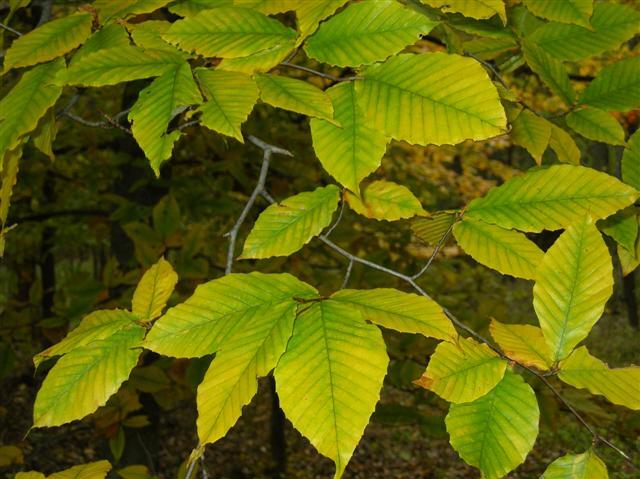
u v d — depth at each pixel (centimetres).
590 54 117
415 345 229
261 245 104
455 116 95
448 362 94
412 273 308
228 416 89
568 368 94
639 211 109
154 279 102
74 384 97
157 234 240
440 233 108
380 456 718
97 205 428
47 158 363
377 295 94
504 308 255
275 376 89
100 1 107
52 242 446
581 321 94
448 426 93
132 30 105
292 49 101
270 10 103
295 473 648
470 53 118
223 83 99
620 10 115
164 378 246
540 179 101
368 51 98
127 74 99
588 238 95
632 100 112
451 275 310
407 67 98
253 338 91
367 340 90
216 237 305
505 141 459
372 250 303
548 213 100
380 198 105
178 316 93
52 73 104
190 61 111
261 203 334
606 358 729
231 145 310
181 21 101
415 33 98
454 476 677
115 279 254
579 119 114
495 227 102
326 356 89
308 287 94
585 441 506
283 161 342
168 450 636
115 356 98
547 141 116
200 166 362
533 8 113
